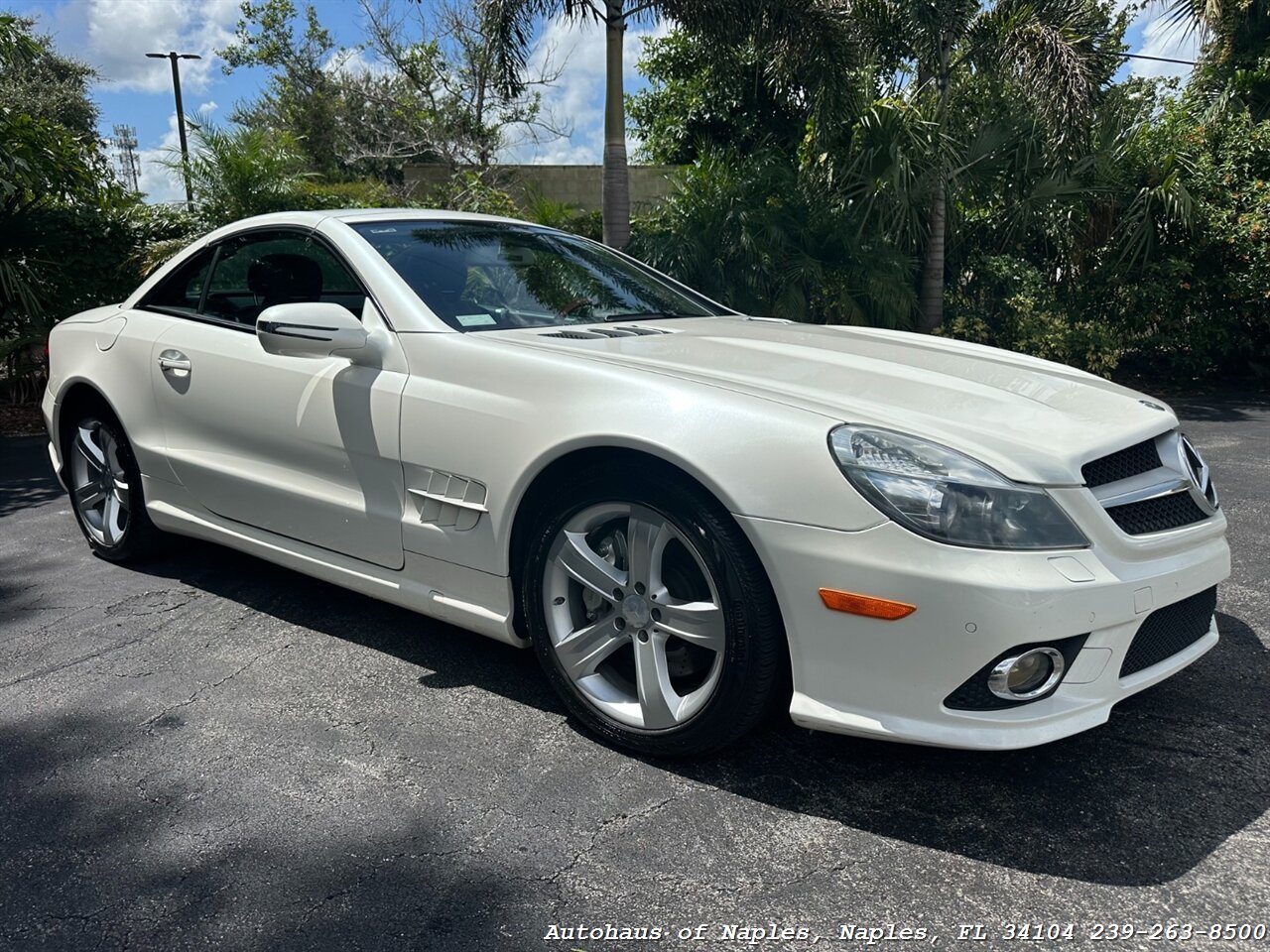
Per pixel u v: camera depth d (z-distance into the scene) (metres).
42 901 1.97
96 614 3.56
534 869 2.07
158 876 2.05
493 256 3.37
